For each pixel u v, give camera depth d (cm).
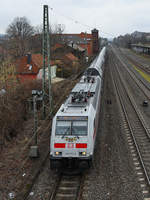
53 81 3869
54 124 1205
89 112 1250
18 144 1539
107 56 8612
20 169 1223
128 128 1780
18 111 1923
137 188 1036
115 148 1446
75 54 6462
